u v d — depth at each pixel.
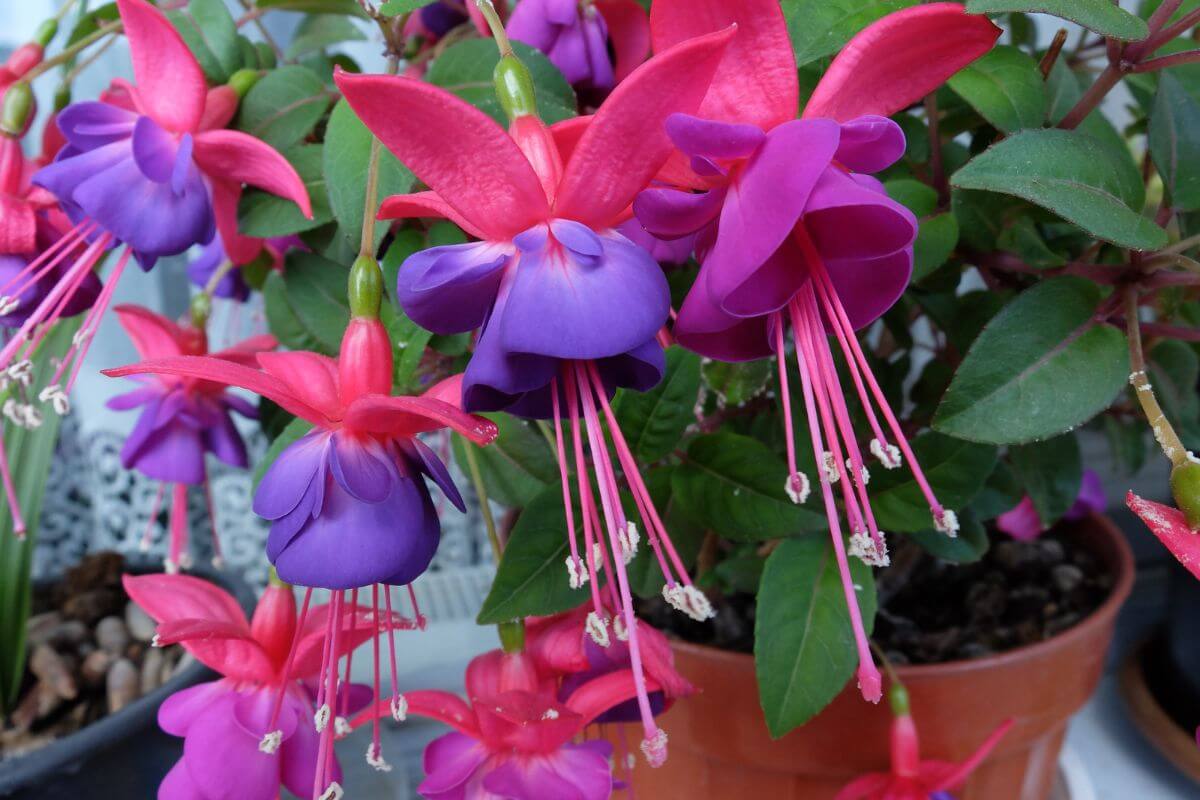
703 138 0.17
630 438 0.26
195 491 0.51
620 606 0.20
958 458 0.28
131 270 0.48
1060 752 0.36
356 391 0.20
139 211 0.24
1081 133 0.21
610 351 0.17
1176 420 0.34
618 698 0.23
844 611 0.26
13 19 0.46
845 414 0.19
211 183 0.27
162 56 0.25
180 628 0.23
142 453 0.32
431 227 0.26
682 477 0.27
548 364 0.18
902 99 0.19
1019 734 0.31
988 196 0.27
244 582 0.40
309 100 0.28
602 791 0.23
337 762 0.24
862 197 0.16
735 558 0.33
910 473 0.28
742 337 0.20
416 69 0.31
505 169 0.17
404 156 0.17
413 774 0.41
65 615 0.42
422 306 0.18
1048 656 0.30
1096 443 0.51
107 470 0.50
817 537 0.27
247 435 0.50
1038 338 0.23
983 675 0.29
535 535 0.25
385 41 0.28
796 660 0.26
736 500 0.27
